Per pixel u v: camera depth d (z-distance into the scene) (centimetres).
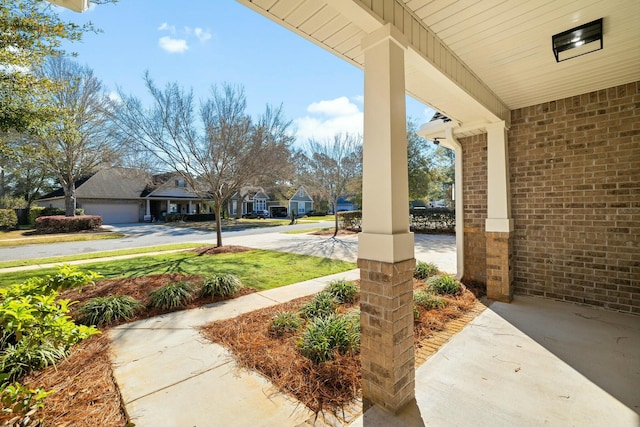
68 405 201
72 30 461
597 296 378
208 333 317
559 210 404
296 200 3925
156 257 810
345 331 279
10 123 516
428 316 355
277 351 270
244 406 201
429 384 226
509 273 411
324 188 1498
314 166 1484
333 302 383
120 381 229
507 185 418
